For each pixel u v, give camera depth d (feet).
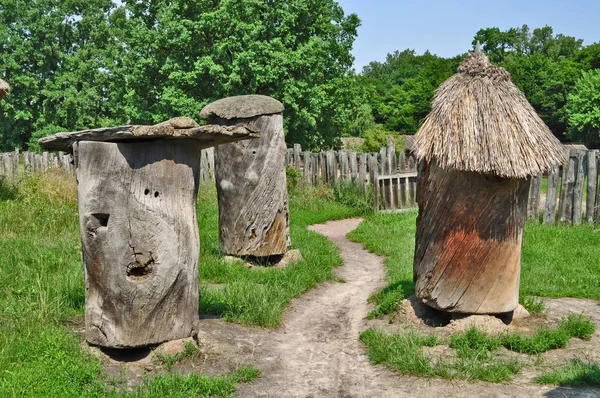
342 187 52.16
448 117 18.66
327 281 27.55
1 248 25.98
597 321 20.52
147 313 16.24
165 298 16.51
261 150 28.32
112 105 115.65
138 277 16.35
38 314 18.03
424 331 19.42
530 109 19.19
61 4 122.93
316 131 84.38
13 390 13.25
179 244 16.72
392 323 20.59
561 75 176.14
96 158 15.85
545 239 33.50
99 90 118.42
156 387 14.33
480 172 17.94
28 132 124.16
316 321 21.85
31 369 14.40
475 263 18.98
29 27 118.32
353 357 18.03
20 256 24.77
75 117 118.01
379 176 48.91
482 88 18.81
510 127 18.29
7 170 69.67
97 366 15.15
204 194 46.26
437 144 18.53
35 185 40.68
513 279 19.34
